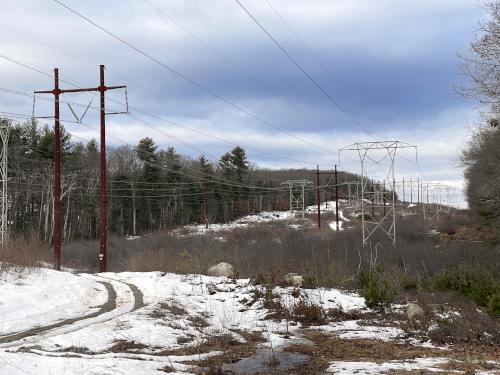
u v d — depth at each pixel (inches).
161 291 706.2
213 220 4020.7
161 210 3590.1
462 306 619.5
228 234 2501.2
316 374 334.6
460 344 449.7
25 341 398.9
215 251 1202.0
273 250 1450.5
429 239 1939.0
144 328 474.3
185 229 3112.7
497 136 1103.6
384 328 534.0
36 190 2778.1
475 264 1066.1
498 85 864.3
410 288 827.4
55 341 400.8
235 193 4345.5
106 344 413.7
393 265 1235.9
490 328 482.6
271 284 700.7
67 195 2743.6
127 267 1151.6
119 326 475.2
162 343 439.2
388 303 620.1
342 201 5383.9
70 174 2925.7
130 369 318.7
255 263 1069.1
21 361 303.6
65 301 605.9
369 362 373.1
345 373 332.5
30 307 547.8
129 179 3462.1
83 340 410.6
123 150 4197.8
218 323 551.2
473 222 2096.5
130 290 713.0
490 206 1221.7
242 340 471.8
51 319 503.2
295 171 5910.4
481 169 1261.1
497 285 663.1
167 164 3816.4
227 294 704.4
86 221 3068.4
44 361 314.3
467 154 1449.3
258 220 4030.5
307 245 1576.0
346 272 995.9
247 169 4616.1
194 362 374.3
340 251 1449.3
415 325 522.0
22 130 2965.1
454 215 3085.6
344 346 444.1
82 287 698.2
